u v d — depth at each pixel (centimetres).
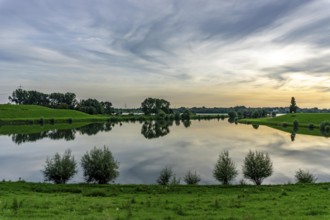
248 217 1917
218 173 4378
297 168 6081
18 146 9262
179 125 19362
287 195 2922
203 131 14650
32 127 16825
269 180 5103
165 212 2116
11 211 2008
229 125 19262
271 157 7300
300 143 9862
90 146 9262
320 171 5834
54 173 4138
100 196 2903
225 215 2039
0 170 5841
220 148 8800
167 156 7450
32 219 1794
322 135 12369
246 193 3152
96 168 4178
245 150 8388
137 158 7169
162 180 4581
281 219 1908
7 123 19212
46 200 2470
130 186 3675
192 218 1933
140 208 2245
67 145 9512
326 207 2272
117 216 1948
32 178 5209
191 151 8262
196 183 4584
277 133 13362
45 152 8056
